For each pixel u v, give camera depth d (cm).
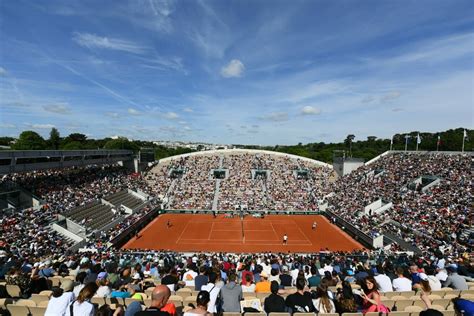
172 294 1207
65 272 1742
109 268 1534
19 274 1272
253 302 968
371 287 872
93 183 6031
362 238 4406
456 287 1245
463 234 3294
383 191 5816
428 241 3400
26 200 4200
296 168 8544
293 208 6412
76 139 13088
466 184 4753
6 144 11706
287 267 2056
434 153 6912
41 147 9800
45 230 3594
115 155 7481
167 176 7969
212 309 907
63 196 4797
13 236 3142
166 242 4381
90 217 4466
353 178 7331
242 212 6050
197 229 5125
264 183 7588
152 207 5984
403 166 6688
